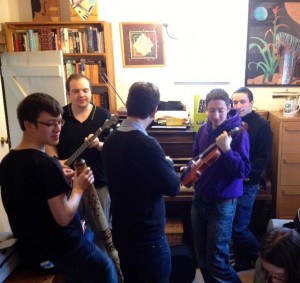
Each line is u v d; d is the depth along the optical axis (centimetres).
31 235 142
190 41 301
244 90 241
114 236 161
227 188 192
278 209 279
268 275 128
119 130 149
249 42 298
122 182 148
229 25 297
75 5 283
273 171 283
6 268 162
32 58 284
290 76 304
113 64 310
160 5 297
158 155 142
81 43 291
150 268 156
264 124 238
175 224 278
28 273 167
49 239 143
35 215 137
